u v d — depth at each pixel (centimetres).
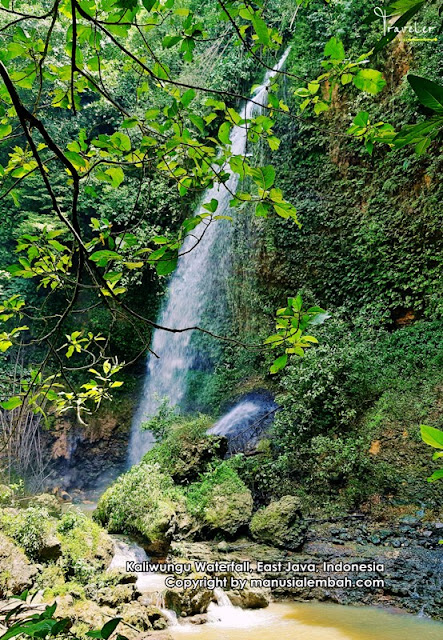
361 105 1070
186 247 1398
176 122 144
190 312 1346
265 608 523
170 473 827
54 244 157
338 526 691
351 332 980
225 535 700
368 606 509
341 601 524
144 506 680
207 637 458
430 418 767
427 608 488
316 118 1159
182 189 157
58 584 469
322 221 1137
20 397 165
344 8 1065
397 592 518
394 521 666
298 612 509
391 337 931
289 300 125
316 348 905
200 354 1301
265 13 986
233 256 1276
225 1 138
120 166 138
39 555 507
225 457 942
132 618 438
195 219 121
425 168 982
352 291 1078
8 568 449
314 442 819
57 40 884
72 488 1145
